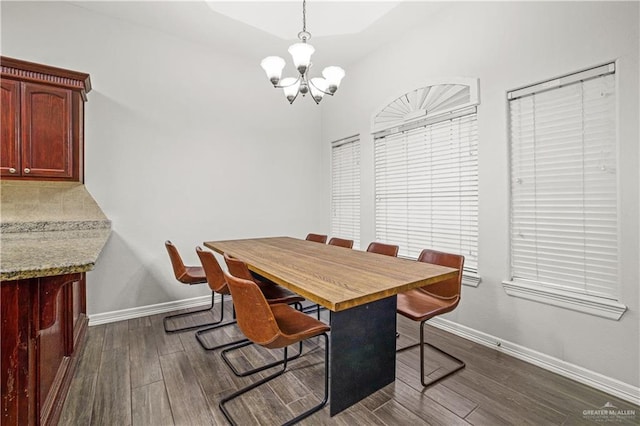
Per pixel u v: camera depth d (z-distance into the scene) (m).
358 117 3.87
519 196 2.32
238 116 3.78
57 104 2.50
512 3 2.31
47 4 2.69
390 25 3.09
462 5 2.66
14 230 2.37
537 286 2.19
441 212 2.93
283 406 1.75
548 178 2.16
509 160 2.37
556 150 2.11
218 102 3.63
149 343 2.52
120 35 3.03
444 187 2.90
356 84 3.90
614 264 1.86
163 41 3.26
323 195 4.54
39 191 2.58
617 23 1.81
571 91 2.03
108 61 2.97
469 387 1.93
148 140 3.19
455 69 2.72
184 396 1.83
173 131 3.33
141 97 3.14
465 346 2.49
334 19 3.01
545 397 1.82
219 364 2.20
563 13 2.04
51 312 1.40
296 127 4.29
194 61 3.46
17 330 1.26
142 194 3.16
